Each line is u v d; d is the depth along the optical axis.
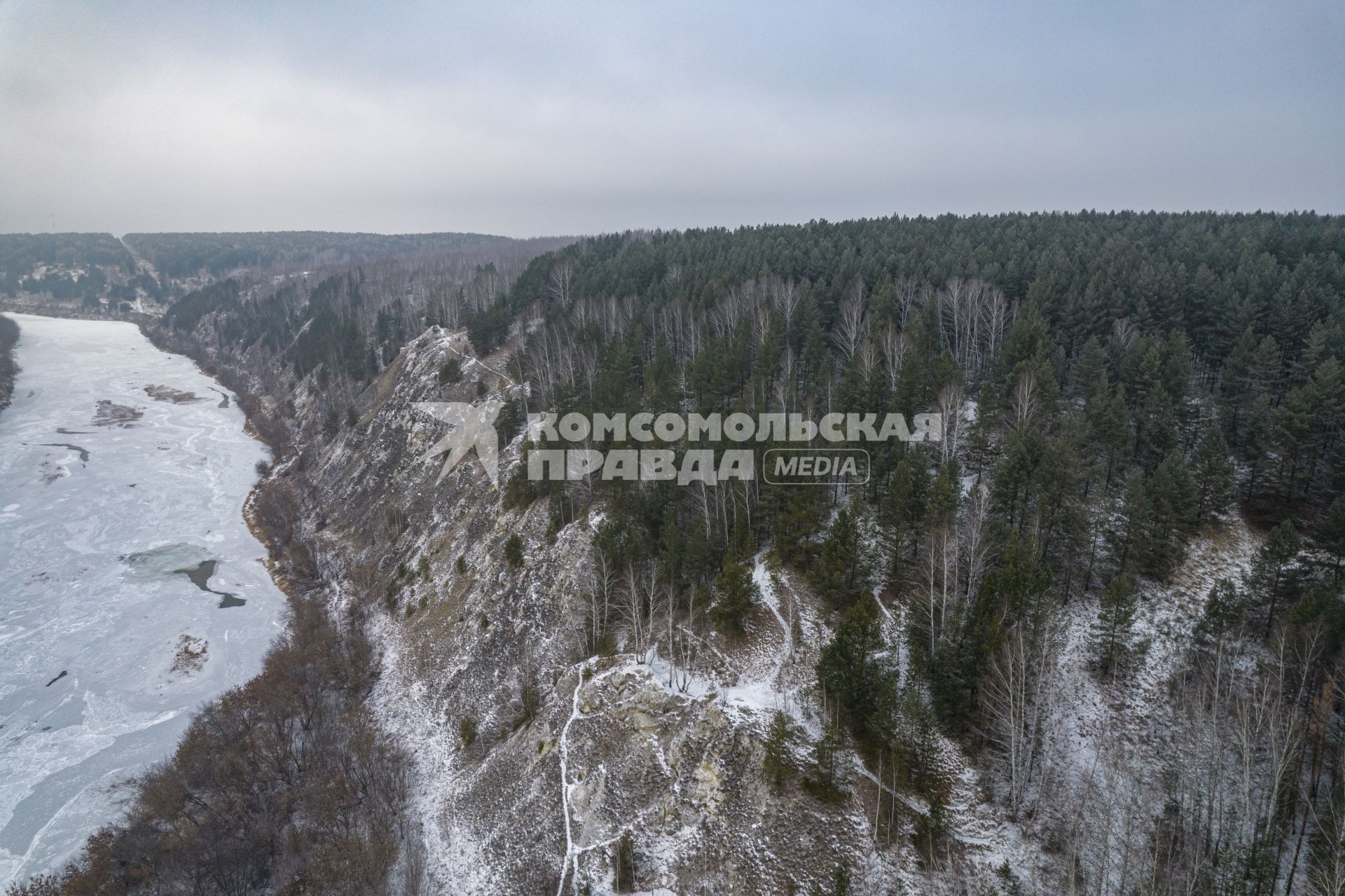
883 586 52.44
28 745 60.34
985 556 46.78
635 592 53.56
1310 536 49.50
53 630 78.12
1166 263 82.62
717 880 38.25
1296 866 32.75
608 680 50.69
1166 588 49.25
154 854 45.09
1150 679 43.94
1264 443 53.59
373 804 51.47
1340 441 52.31
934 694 41.03
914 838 36.72
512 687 60.97
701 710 45.19
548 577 66.06
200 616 81.75
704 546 55.34
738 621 50.38
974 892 34.31
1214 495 52.31
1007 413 64.50
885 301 83.88
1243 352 62.22
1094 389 64.81
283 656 66.81
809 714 43.78
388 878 46.09
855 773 39.69
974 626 40.69
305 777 53.69
